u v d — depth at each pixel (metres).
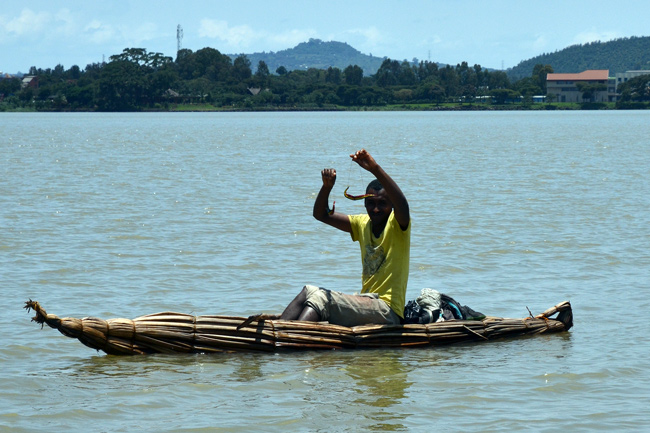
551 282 11.16
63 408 6.30
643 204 19.12
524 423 6.05
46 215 17.19
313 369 7.41
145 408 6.34
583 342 8.40
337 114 172.88
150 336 7.72
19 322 8.91
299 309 8.27
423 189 22.97
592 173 27.83
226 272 11.70
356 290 10.74
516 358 7.85
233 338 7.88
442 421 6.10
